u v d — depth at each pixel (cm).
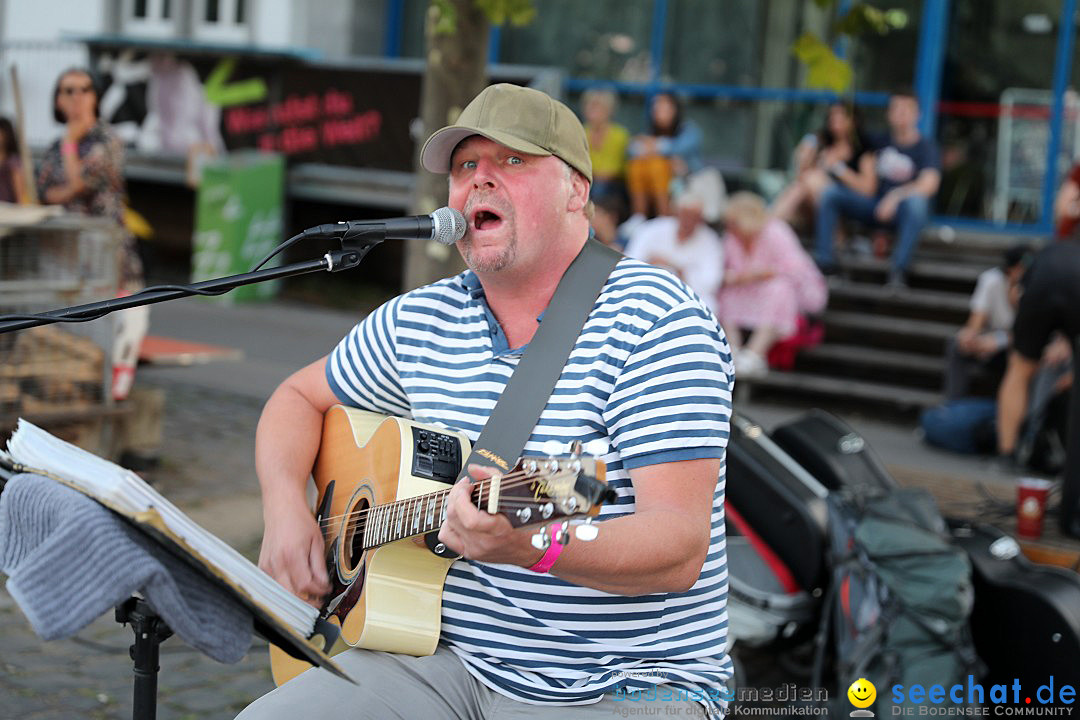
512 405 241
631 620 237
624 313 240
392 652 245
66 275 557
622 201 995
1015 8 1016
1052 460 707
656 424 230
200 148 1163
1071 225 686
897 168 916
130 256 704
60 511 195
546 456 222
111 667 412
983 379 845
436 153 254
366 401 279
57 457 207
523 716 237
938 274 934
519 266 247
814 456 457
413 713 236
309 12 1202
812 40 496
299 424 284
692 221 870
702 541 223
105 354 564
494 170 246
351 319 1085
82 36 1208
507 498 204
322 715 230
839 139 934
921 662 375
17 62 1257
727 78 1116
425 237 252
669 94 988
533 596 238
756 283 878
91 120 688
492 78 1034
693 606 240
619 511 234
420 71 1084
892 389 870
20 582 193
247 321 1034
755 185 1088
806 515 422
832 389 875
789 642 437
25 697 384
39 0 1309
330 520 271
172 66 1162
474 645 244
